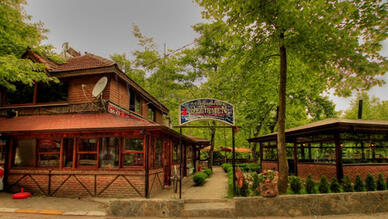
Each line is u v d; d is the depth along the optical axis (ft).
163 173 42.14
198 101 29.58
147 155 34.19
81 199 33.24
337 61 28.53
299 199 24.79
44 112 42.52
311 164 46.80
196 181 44.93
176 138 52.65
